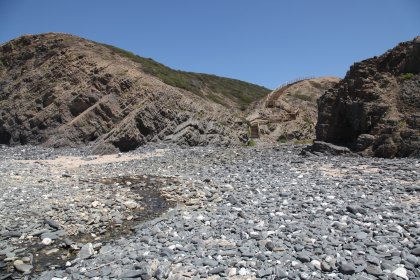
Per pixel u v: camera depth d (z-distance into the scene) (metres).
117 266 8.94
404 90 25.08
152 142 35.03
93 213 13.14
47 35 51.91
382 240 9.42
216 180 17.83
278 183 16.38
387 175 17.00
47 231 11.55
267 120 50.25
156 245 10.04
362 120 24.95
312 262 8.43
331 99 28.52
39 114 39.75
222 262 8.72
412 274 7.77
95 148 31.94
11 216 12.66
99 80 41.34
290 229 10.39
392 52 27.38
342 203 12.81
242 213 12.02
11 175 19.12
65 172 20.61
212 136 37.91
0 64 51.28
